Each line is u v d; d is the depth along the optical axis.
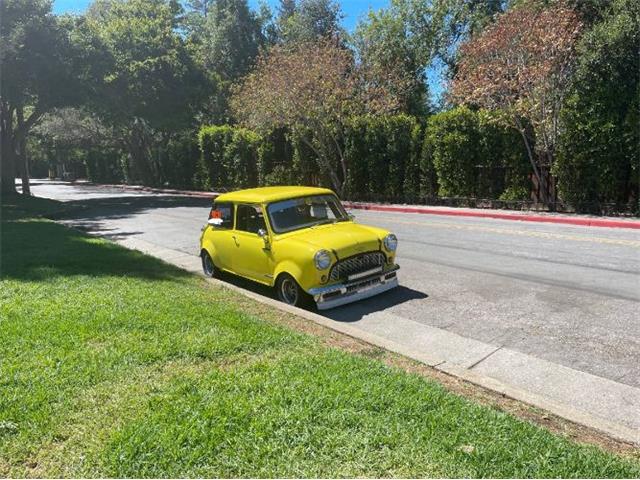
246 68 46.03
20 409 3.86
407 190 23.28
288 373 4.49
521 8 18.38
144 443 3.37
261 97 25.36
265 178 31.39
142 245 13.97
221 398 3.99
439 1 33.25
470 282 8.37
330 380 4.33
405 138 23.45
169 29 36.00
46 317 6.06
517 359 5.24
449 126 20.81
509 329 6.12
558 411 3.96
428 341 5.88
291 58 24.47
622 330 5.91
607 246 10.91
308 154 28.09
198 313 6.30
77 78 28.70
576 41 16.56
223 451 3.31
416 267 9.63
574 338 5.73
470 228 14.64
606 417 4.05
